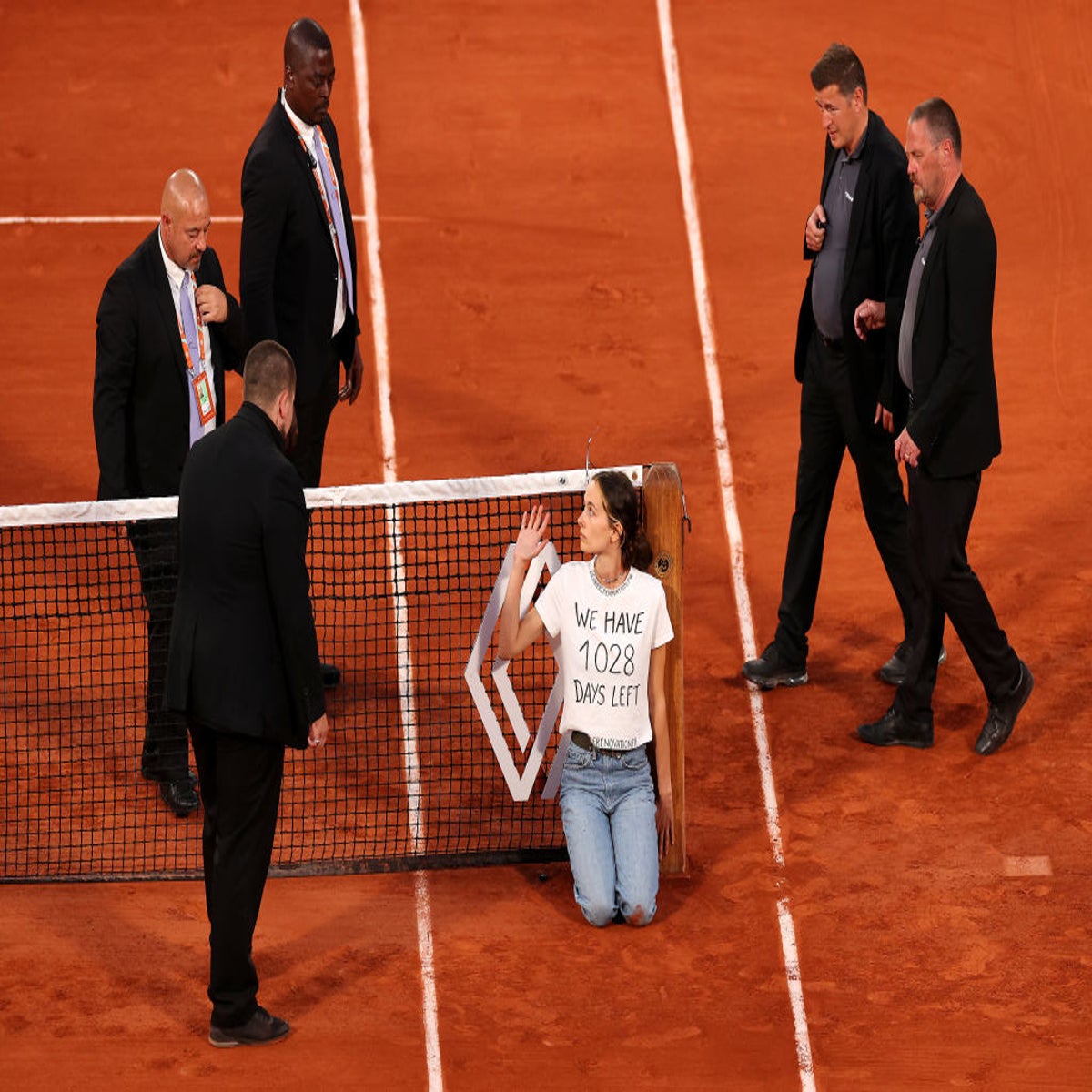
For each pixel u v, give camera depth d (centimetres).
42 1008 2684
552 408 4466
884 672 3538
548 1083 2541
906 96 5462
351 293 3484
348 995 2722
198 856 3056
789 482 4191
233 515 2483
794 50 5619
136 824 3133
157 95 5494
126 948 2823
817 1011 2688
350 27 5697
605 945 2833
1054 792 3198
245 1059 2588
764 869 3011
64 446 4300
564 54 5625
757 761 3306
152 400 3095
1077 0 5744
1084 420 4381
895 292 3266
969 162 5259
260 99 5488
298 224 3291
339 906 2931
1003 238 5012
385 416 4431
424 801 3200
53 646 3588
